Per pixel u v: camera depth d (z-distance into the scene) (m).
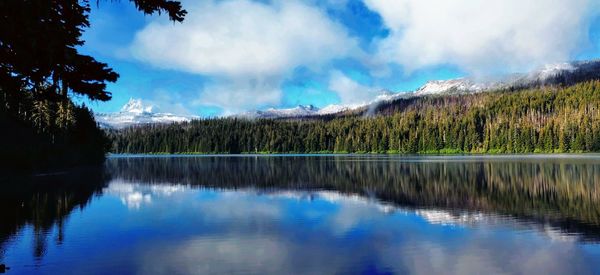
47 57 8.66
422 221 24.75
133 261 17.55
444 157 118.62
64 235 21.95
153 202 33.41
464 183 45.00
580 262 16.81
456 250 18.61
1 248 19.48
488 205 30.25
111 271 16.42
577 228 22.45
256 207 30.33
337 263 17.08
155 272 16.25
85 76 9.50
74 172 67.12
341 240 20.56
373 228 23.00
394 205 30.67
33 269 16.67
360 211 28.27
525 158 103.56
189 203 32.72
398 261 17.19
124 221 25.52
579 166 67.69
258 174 62.16
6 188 44.09
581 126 137.38
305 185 45.38
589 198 32.78
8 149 58.94
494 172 58.41
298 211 28.50
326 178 53.75
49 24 8.21
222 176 59.31
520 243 19.62
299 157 141.12
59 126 75.62
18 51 8.31
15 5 7.50
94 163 93.44
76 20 8.84
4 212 28.86
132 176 60.06
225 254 18.44
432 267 16.47
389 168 70.38
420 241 20.14
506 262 16.95
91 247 19.61
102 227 23.84
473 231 22.05
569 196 34.06
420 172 60.41
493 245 19.33
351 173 60.94
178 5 8.78
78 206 31.48
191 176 59.81
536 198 33.28
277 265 16.83
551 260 17.11
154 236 21.67
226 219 25.95
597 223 23.59
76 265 17.09
